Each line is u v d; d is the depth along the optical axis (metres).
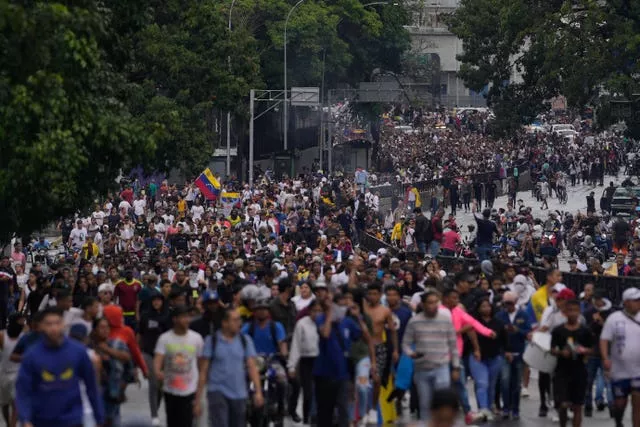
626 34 114.94
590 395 41.59
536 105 135.12
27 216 54.41
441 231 85.12
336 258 68.94
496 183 164.88
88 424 28.31
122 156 55.31
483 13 134.88
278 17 169.62
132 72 91.75
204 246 92.25
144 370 34.47
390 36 196.00
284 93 157.12
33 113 47.09
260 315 36.41
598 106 121.12
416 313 39.78
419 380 35.12
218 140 163.62
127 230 95.94
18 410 26.86
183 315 32.50
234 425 31.78
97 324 32.88
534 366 37.12
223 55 100.31
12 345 35.88
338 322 34.41
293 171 182.00
